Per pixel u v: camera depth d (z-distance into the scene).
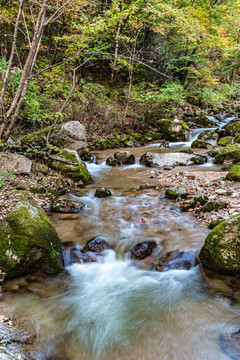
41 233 3.79
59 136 9.50
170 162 9.91
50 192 6.51
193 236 4.69
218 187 6.75
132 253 4.38
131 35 17.05
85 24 8.23
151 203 6.29
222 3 20.36
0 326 2.71
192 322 3.00
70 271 4.02
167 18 15.51
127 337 2.83
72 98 13.42
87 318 3.10
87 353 2.67
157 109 16.81
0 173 5.94
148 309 3.25
